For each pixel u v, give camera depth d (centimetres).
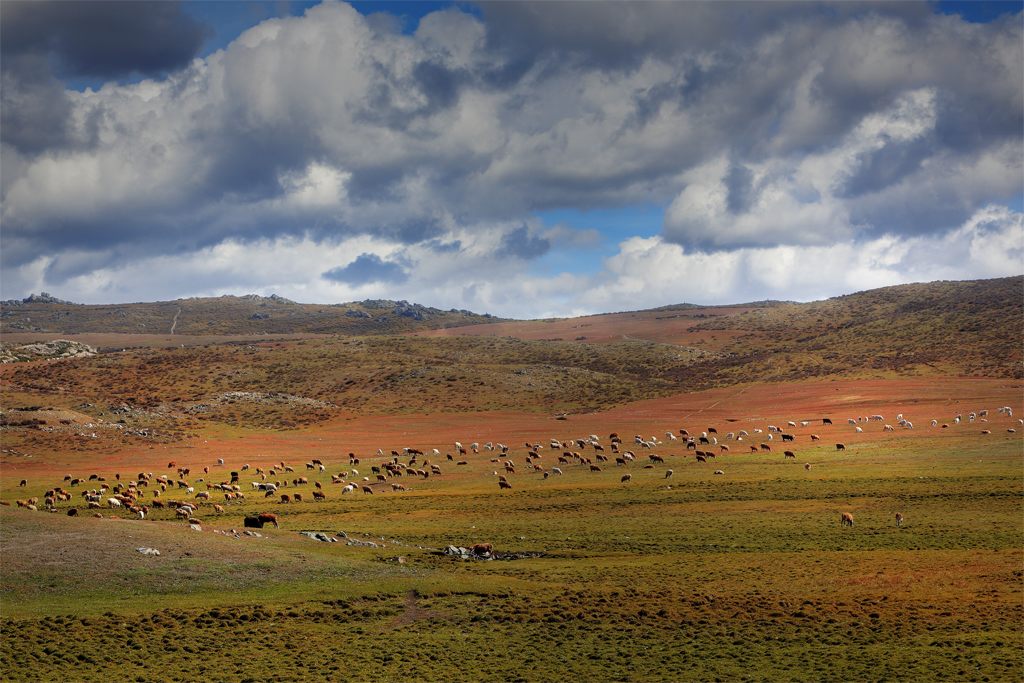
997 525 7569
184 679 4547
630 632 5269
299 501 10069
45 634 4891
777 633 5222
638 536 7738
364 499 10112
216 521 8681
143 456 14288
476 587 5956
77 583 5525
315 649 4962
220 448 15288
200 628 5138
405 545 7488
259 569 6041
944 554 6775
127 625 5075
